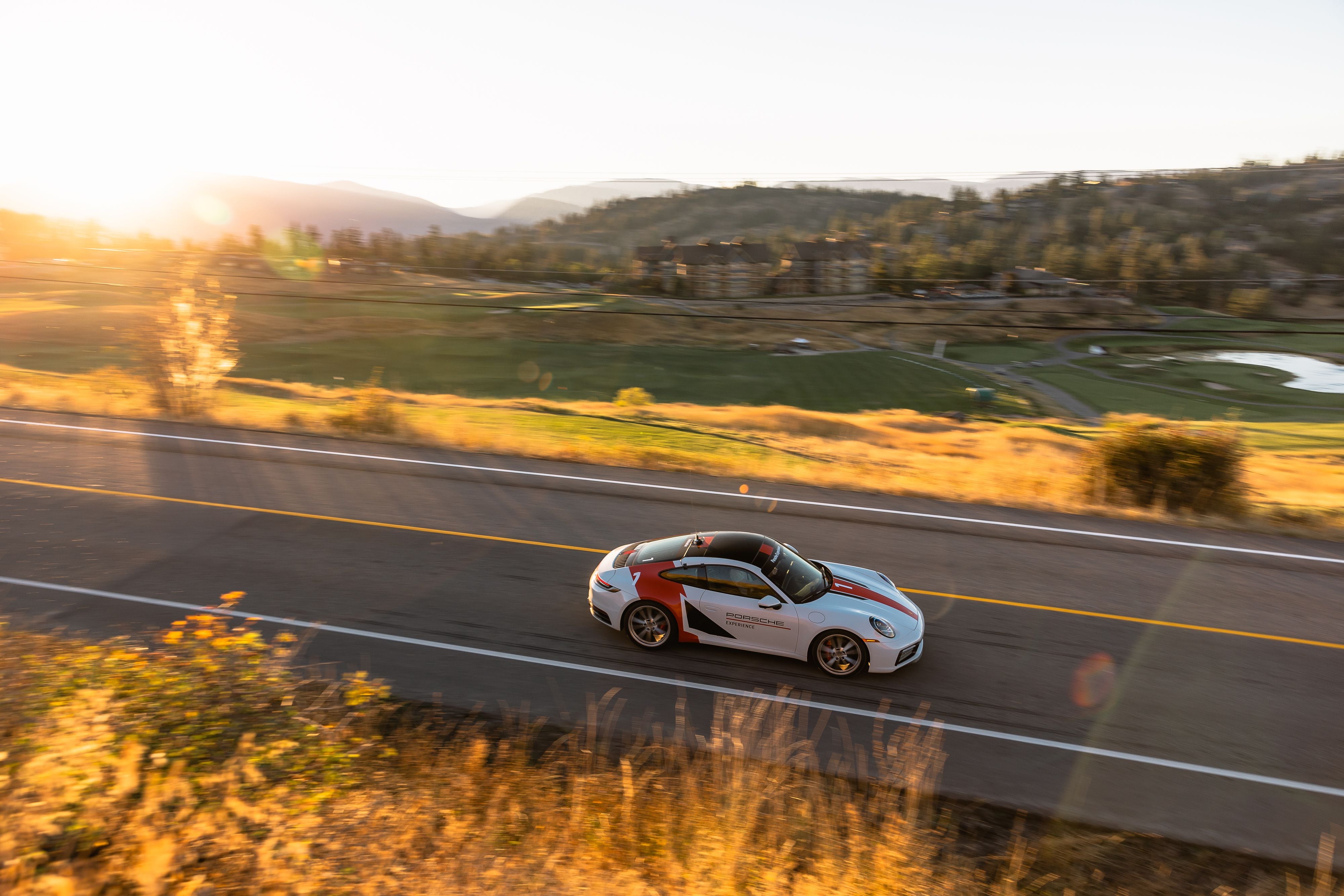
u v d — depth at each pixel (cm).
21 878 428
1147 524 1510
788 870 546
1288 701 845
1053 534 1410
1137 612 1069
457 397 3762
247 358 6069
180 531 1198
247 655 780
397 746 679
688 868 534
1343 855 619
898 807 643
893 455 2564
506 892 486
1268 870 602
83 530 1180
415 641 885
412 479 1577
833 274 16912
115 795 500
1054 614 1049
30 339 5269
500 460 1789
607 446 2025
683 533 1327
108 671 702
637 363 7288
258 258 12388
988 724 775
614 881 514
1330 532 1487
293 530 1230
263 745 607
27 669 720
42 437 1769
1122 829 638
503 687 797
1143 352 10806
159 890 441
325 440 1898
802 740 725
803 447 2544
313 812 538
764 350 9056
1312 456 3675
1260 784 702
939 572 1195
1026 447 3219
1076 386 7962
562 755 685
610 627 928
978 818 641
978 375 8144
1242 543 1406
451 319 8694
